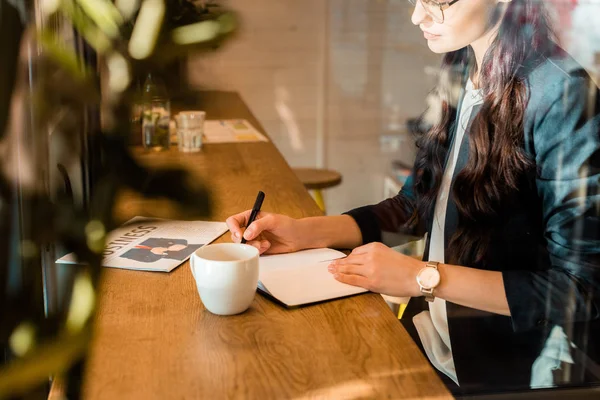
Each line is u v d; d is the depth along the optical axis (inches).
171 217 17.9
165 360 32.7
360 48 143.5
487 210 62.3
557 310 52.5
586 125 57.6
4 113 17.4
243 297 38.1
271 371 31.8
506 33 62.4
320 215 58.7
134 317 37.6
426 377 31.4
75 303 17.3
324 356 33.5
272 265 46.7
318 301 40.7
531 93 60.5
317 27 142.3
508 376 58.9
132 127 18.4
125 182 17.9
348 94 146.1
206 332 36.0
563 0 77.4
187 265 46.1
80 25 18.0
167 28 17.0
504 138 61.4
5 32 17.4
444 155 66.1
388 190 138.9
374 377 31.4
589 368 57.4
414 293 46.9
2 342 17.0
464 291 49.0
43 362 15.8
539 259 61.1
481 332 62.6
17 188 18.4
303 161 147.9
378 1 140.6
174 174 17.4
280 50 141.8
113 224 18.2
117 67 17.8
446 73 67.4
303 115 146.3
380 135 145.0
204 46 17.1
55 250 35.2
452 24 65.1
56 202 18.9
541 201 60.6
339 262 46.9
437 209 65.6
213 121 105.9
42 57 17.1
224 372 31.7
